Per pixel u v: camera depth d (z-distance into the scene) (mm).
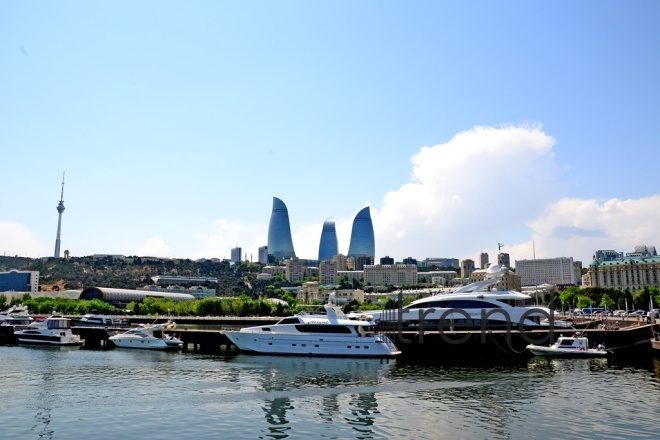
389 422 42344
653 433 39031
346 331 80062
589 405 47156
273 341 82312
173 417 43781
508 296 83375
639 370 65438
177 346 94875
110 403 48531
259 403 48688
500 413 44750
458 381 58812
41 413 44938
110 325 123625
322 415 44500
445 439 38156
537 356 77688
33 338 102375
